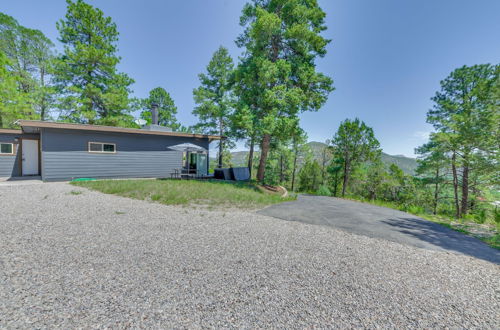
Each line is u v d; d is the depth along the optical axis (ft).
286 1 37.19
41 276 6.75
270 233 12.78
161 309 5.55
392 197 74.02
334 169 65.72
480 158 41.01
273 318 5.48
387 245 12.15
